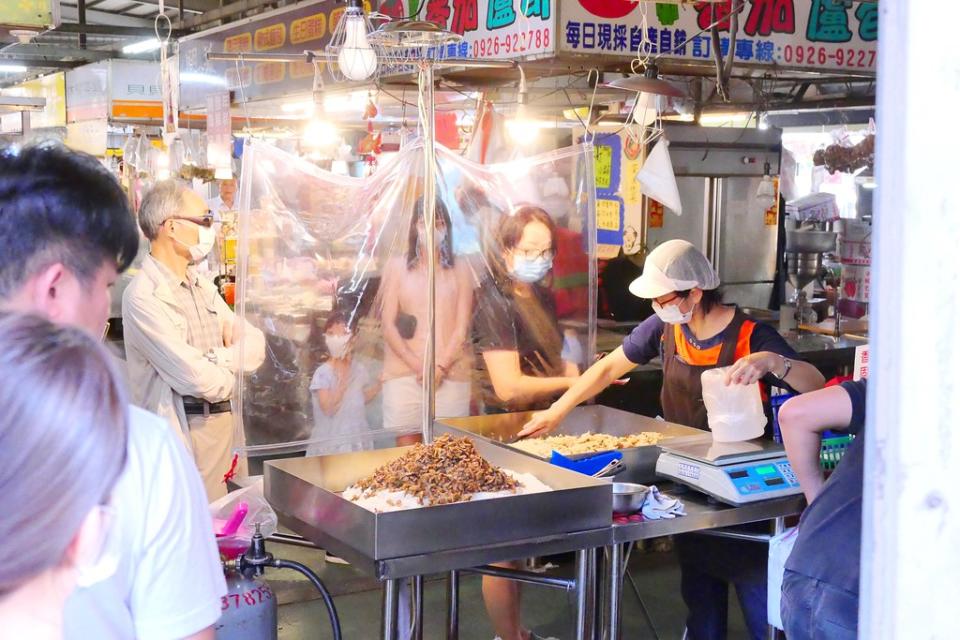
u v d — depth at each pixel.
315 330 3.12
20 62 12.07
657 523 2.49
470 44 4.03
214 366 3.47
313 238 3.09
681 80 5.15
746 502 2.61
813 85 6.07
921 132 0.83
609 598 2.64
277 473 2.54
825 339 5.31
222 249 6.38
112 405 0.75
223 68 6.12
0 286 1.18
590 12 3.65
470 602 4.02
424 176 3.16
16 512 0.70
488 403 3.49
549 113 5.56
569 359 3.58
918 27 0.82
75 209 1.19
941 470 0.86
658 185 3.65
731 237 6.20
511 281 3.45
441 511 2.19
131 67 7.14
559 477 2.60
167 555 1.15
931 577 0.87
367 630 3.73
